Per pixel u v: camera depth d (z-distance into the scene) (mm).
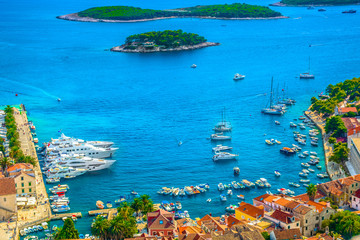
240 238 196250
